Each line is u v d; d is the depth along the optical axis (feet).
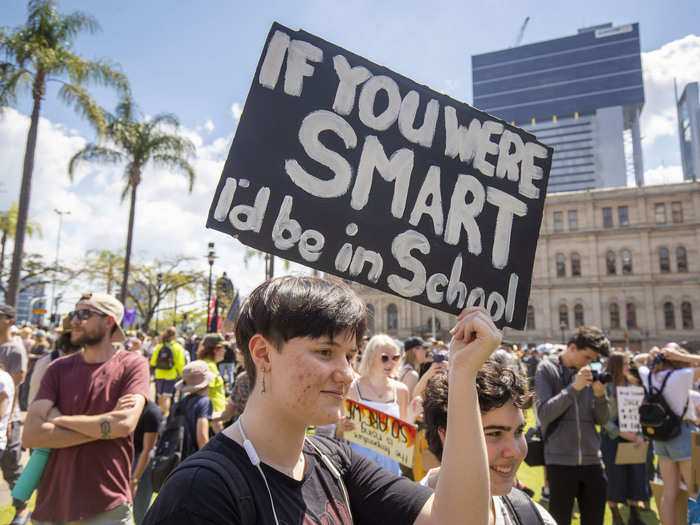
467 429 3.86
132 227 61.26
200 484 3.10
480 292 5.69
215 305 49.75
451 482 3.71
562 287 154.10
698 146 488.44
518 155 6.19
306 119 5.44
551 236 157.69
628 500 15.56
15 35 42.75
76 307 8.23
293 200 5.24
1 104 41.34
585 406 11.46
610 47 408.26
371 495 4.08
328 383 3.42
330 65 5.65
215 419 15.08
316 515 3.52
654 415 12.73
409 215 5.59
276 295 3.59
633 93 398.83
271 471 3.44
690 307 141.79
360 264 5.32
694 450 11.21
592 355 11.98
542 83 418.31
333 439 4.47
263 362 3.58
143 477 11.99
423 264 5.54
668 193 148.97
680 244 145.89
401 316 168.04
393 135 5.72
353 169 5.50
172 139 62.03
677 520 12.96
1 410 11.94
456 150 5.93
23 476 7.61
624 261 150.20
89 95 45.16
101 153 59.16
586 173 398.62
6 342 14.93
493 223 5.91
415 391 13.25
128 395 8.00
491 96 429.38
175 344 28.60
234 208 5.09
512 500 5.97
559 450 11.45
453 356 4.16
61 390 7.97
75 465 7.56
